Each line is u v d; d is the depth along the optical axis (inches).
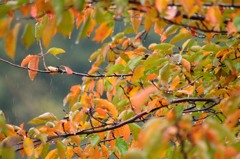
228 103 192.4
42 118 211.5
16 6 184.4
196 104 219.9
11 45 183.2
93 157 219.6
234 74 215.3
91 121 214.4
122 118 215.2
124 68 217.0
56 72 218.1
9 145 198.1
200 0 189.0
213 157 178.2
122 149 217.8
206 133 177.9
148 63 211.9
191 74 219.0
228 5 192.2
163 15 189.6
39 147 211.3
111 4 189.9
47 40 185.0
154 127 178.2
